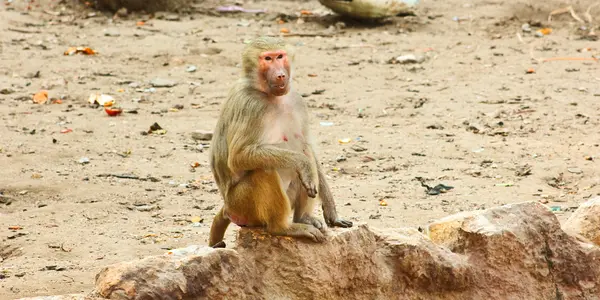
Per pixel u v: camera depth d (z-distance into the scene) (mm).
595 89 18328
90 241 10414
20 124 15633
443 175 13234
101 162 13727
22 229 10844
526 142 14906
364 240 7828
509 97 17812
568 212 11375
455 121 16328
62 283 8914
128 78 19062
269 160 7219
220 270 7172
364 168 13656
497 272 8281
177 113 16781
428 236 8688
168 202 12031
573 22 24297
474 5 25938
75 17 24328
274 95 7477
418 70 20031
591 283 8594
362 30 23719
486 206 11695
